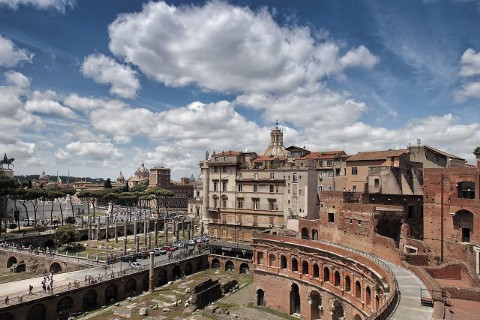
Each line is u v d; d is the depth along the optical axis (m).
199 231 163.62
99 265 92.50
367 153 95.56
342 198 77.44
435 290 38.72
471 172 60.62
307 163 108.50
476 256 57.44
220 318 71.75
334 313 67.38
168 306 77.38
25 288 76.69
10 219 165.50
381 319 34.44
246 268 105.75
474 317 35.78
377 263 53.50
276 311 80.12
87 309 75.50
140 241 139.00
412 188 83.38
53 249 118.12
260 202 113.56
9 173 167.50
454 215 62.50
